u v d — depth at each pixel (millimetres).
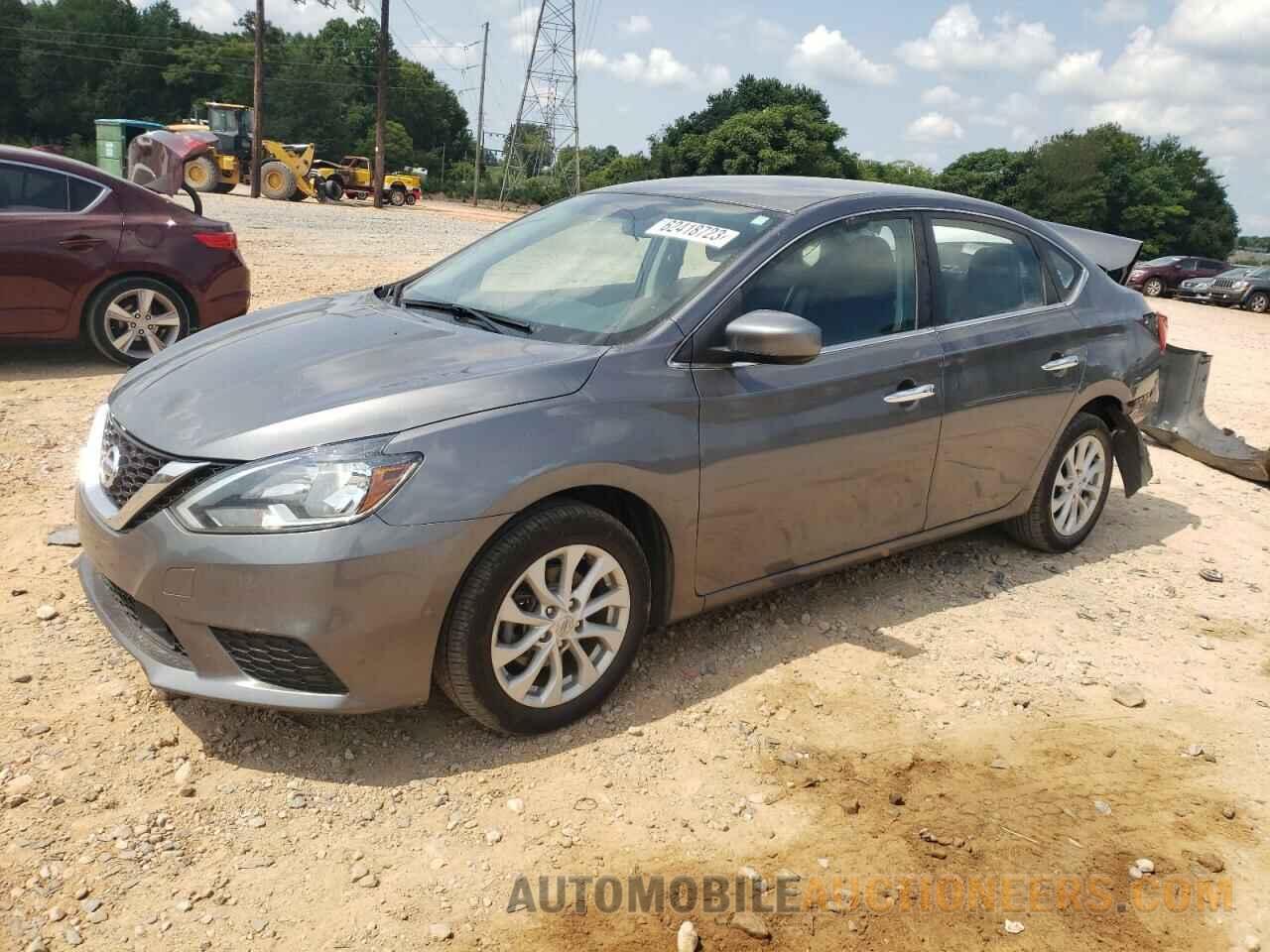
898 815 3047
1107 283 5160
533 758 3166
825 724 3484
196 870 2619
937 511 4316
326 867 2670
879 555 4164
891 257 4094
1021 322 4547
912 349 4047
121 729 3135
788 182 4336
